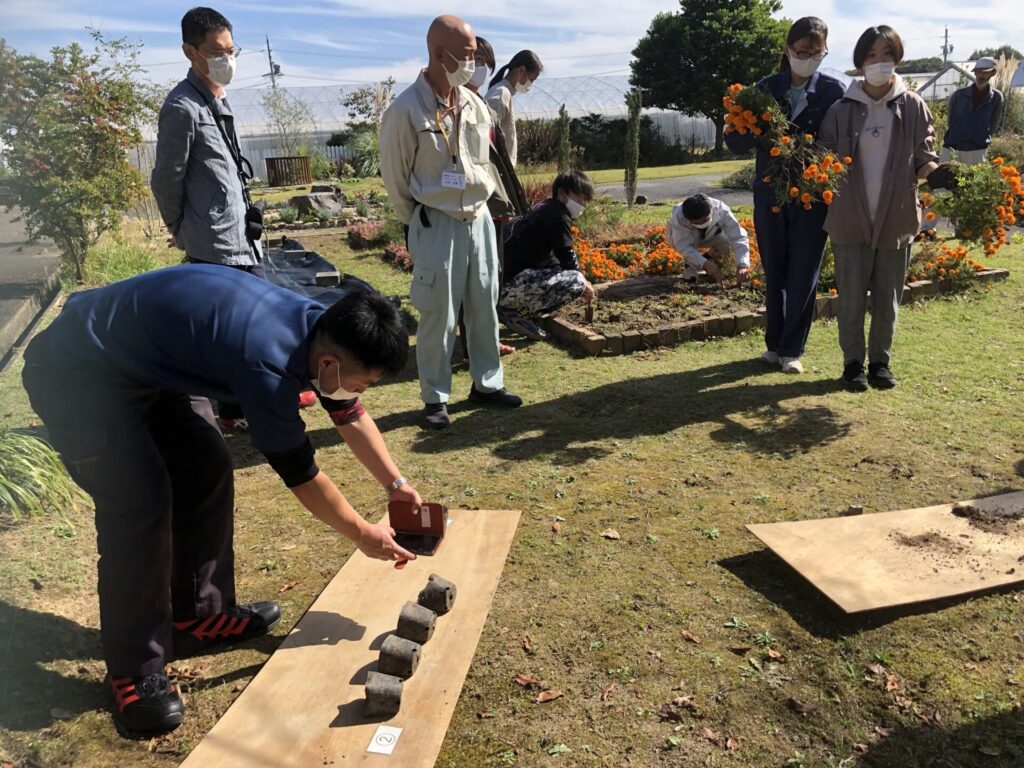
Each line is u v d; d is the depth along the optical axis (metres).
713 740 2.28
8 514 3.54
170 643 2.49
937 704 2.38
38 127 7.62
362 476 4.05
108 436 2.25
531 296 6.05
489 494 3.78
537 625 2.80
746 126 4.90
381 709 2.33
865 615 2.79
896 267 4.84
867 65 4.50
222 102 4.29
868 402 4.76
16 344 5.79
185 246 4.27
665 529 3.42
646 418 4.64
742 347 5.95
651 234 9.59
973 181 4.88
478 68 5.18
